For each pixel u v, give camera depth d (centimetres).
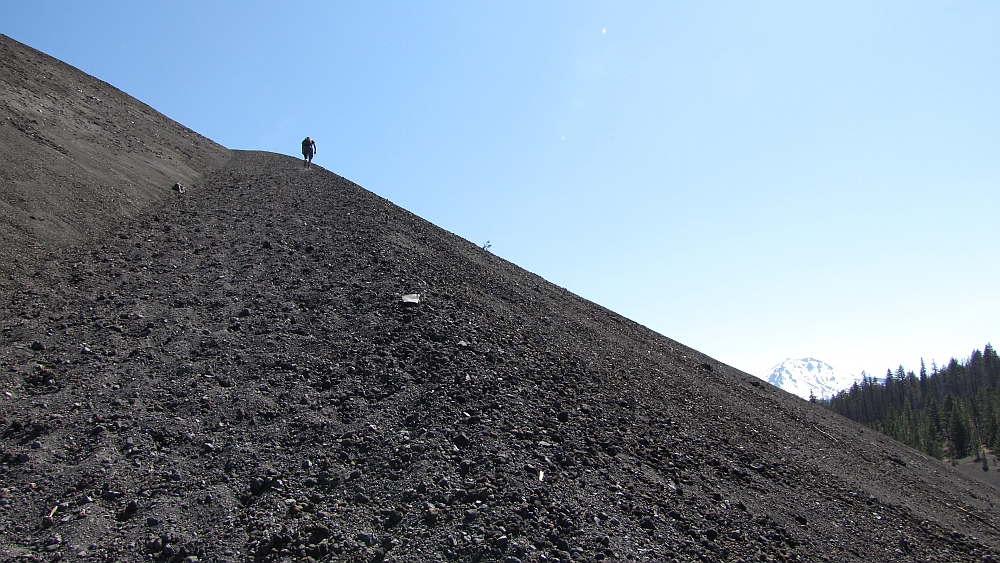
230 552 501
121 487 577
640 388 1271
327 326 1034
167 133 3148
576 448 779
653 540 608
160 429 683
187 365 843
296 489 598
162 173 2181
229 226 1639
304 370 863
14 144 1642
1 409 675
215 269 1270
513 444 724
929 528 1013
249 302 1109
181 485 592
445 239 2222
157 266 1244
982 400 10344
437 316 1160
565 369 1162
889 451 1916
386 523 557
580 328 1748
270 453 659
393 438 705
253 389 796
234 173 2703
